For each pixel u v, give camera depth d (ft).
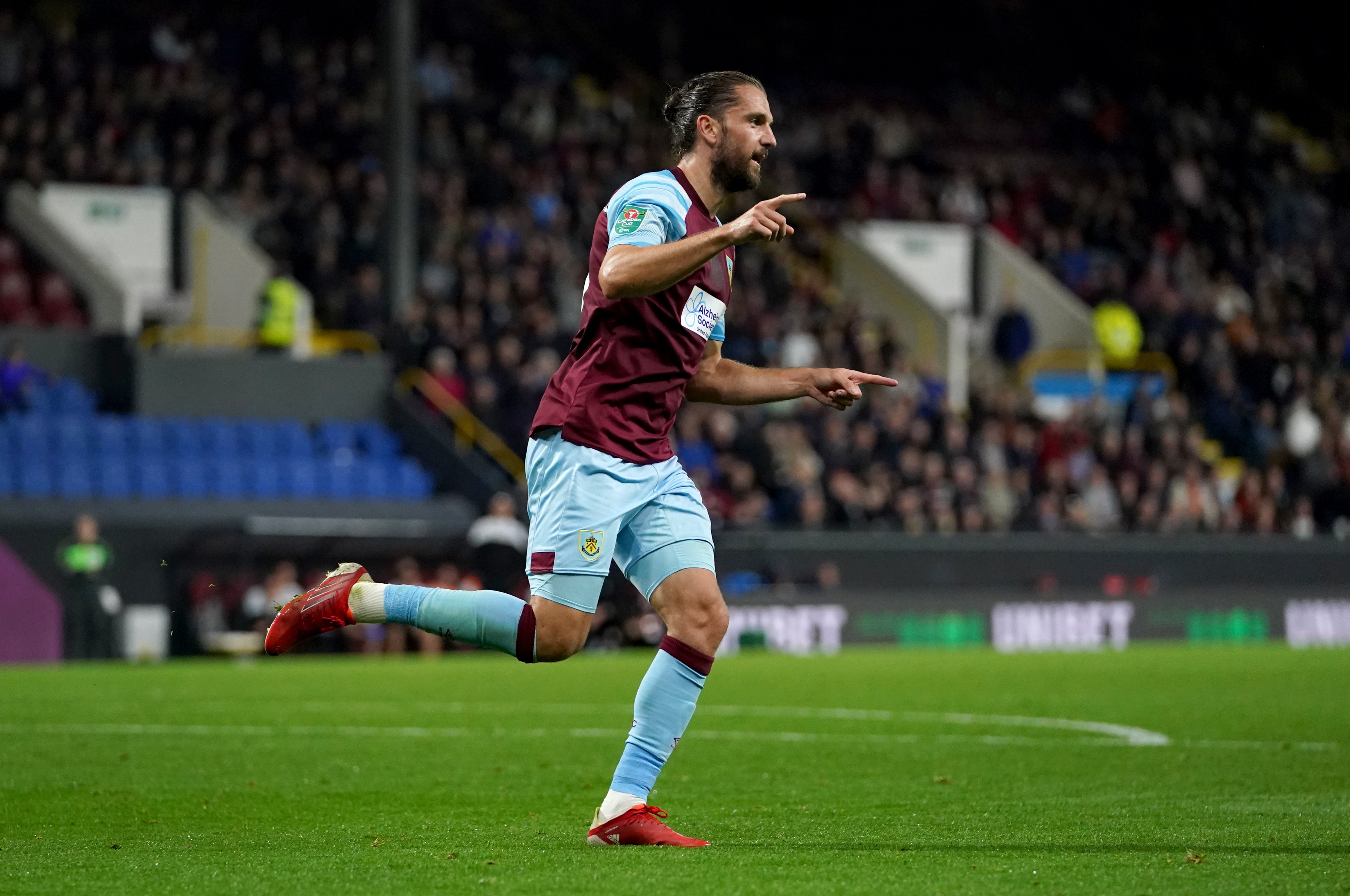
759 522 108.47
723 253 27.96
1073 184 175.83
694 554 27.25
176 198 126.21
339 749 43.16
